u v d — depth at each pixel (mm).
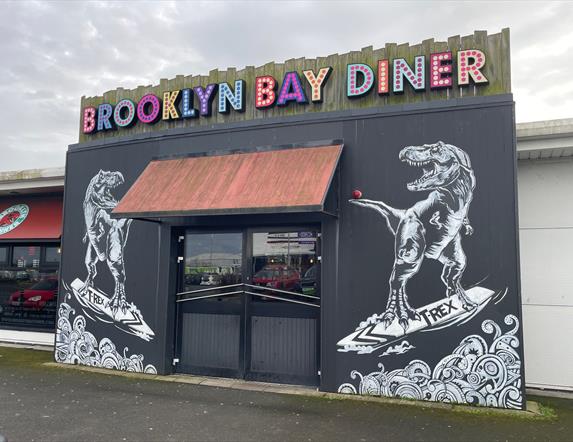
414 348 7133
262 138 8305
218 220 8508
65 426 6039
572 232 8156
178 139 8945
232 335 8375
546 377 8047
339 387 7438
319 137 7934
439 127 7320
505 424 6098
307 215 7910
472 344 6867
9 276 12641
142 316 8914
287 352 7980
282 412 6570
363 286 7457
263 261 8273
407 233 7316
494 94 7156
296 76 8219
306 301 7930
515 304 6711
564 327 8062
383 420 6242
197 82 9086
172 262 8797
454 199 7137
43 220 12156
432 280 7125
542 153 8062
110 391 7613
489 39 7340
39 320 12156
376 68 7898
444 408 6695
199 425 6082
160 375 8594
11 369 9156
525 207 8422
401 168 7453
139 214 7871
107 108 9773
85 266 9664
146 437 5676
